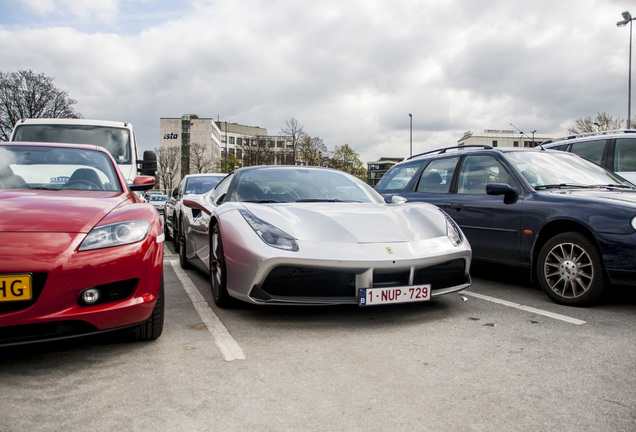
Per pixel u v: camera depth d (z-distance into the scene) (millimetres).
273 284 3055
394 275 3129
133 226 2639
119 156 8539
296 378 2219
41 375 2262
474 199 4660
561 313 3424
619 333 2922
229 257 3297
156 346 2697
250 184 4125
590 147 6500
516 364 2395
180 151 100188
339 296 3074
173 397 2012
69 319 2326
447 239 3438
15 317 2242
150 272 2598
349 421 1803
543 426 1760
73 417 1827
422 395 2033
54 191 3193
